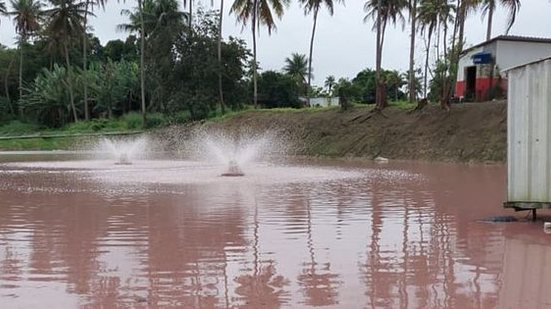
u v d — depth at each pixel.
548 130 8.64
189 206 10.84
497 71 29.53
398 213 9.96
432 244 7.29
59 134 45.97
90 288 5.39
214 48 44.31
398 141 28.97
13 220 9.35
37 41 65.44
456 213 9.96
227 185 14.91
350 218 9.41
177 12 45.81
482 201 11.60
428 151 27.16
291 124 35.34
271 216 9.60
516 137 9.05
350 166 23.47
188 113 43.59
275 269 6.04
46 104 55.69
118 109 57.72
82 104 55.66
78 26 50.34
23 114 59.47
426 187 14.46
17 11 56.34
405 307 4.75
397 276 5.73
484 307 4.73
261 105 55.34
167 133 40.72
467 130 26.66
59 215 9.85
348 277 5.70
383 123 30.83
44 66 66.12
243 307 4.79
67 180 16.58
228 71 44.91
